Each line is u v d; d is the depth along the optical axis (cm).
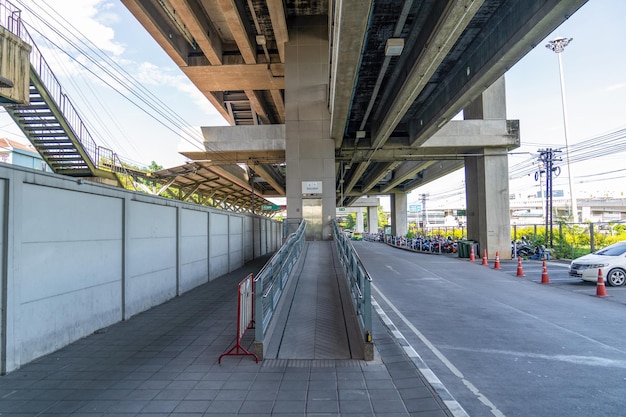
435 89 2034
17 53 912
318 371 527
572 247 2331
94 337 696
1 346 516
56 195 632
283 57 2550
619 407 443
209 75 2841
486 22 1403
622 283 1341
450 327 820
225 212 1617
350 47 1308
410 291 1284
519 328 809
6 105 1024
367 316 576
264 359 573
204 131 2506
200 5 2192
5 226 526
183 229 1179
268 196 5384
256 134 2484
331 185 2330
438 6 1218
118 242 821
